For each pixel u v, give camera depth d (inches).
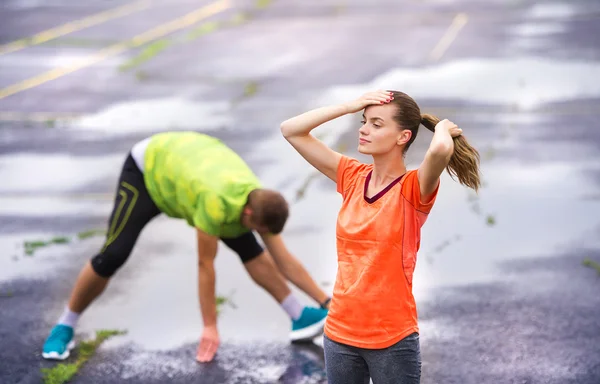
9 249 573.6
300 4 1715.1
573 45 1181.7
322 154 292.5
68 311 424.8
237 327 450.6
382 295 271.1
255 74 1126.4
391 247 270.2
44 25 1603.1
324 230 586.2
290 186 684.1
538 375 387.5
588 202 614.9
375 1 1700.3
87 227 614.9
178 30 1501.0
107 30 1528.1
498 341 421.1
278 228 380.8
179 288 503.2
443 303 465.1
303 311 430.3
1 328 456.4
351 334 275.4
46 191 697.0
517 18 1422.2
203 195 379.9
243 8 1707.7
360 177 285.4
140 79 1130.7
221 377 398.6
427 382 385.1
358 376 283.3
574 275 492.1
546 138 783.1
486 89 978.1
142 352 426.3
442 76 1051.9
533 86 978.1
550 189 645.9
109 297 492.4
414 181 269.1
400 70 1100.5
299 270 425.4
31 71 1205.1
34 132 889.5
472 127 829.8
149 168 405.1
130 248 410.9
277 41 1349.7
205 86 1075.9
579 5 1498.5
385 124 271.7
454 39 1280.8
